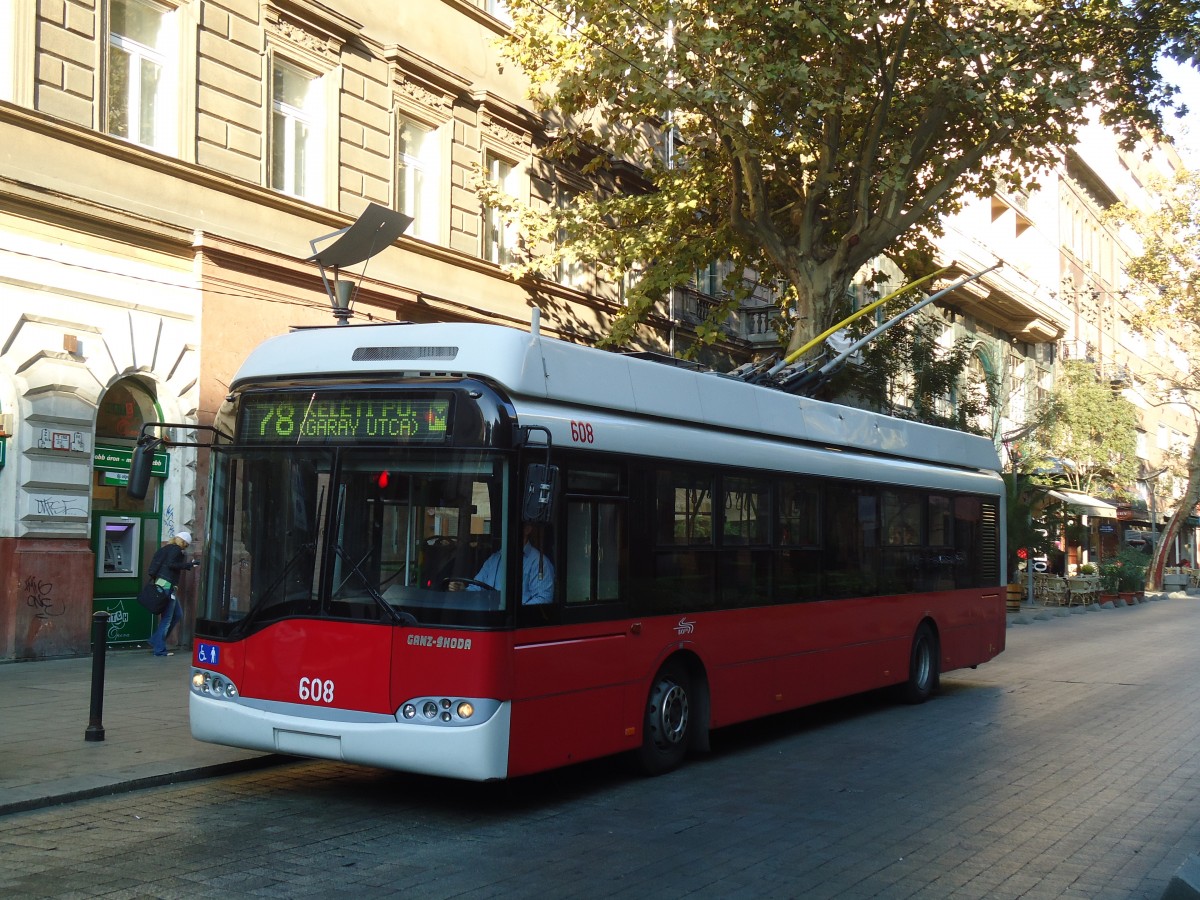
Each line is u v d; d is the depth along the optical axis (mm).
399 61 19891
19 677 12906
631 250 20859
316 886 6098
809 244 19797
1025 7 18422
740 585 10281
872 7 16859
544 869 6516
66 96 14578
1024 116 18484
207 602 8234
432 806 8031
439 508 7633
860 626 12359
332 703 7672
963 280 16672
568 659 8070
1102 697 14477
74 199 14391
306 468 7984
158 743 9523
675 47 17391
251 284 16922
